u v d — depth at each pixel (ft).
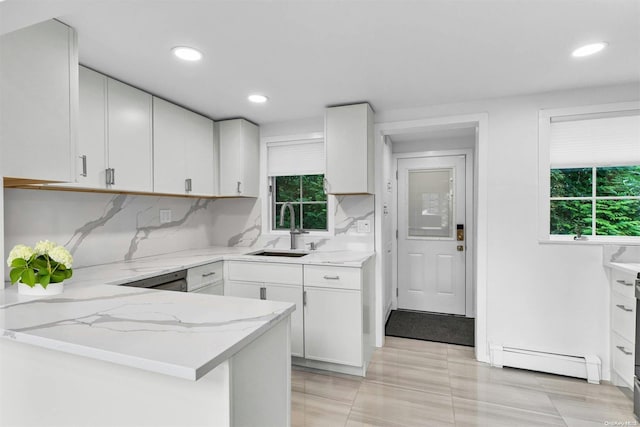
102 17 4.94
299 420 6.32
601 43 5.81
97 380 3.23
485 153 8.73
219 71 6.91
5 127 4.53
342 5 4.71
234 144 10.25
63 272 4.75
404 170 13.24
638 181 8.82
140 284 6.38
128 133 7.30
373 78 7.35
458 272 12.60
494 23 5.20
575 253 8.04
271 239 11.05
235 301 4.33
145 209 8.96
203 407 2.88
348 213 10.25
